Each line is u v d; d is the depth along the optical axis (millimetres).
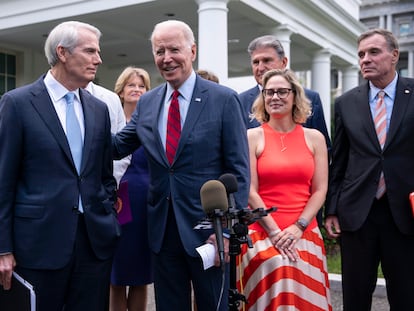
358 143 3369
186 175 2879
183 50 2873
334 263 6125
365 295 3391
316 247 3291
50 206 2721
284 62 4074
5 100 2734
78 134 2889
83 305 2893
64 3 10211
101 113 3035
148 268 3859
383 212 3301
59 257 2725
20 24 11023
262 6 9688
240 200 2793
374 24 41250
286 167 3266
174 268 2963
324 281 3262
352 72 17109
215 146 2887
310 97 4055
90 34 2871
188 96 2961
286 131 3408
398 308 3322
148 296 5160
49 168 2742
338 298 5070
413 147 3252
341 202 3469
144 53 15570
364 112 3383
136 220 3791
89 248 2887
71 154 2812
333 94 32344
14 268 2748
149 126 3027
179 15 10984
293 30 11016
